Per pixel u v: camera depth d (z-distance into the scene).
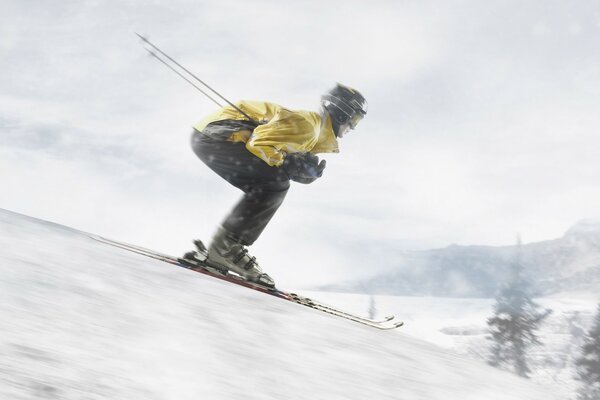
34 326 2.20
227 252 9.86
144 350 2.28
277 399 2.08
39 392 1.61
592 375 40.22
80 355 2.01
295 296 9.33
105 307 2.83
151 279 4.27
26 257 3.76
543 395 3.40
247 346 2.76
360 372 2.79
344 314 8.66
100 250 5.91
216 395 1.97
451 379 3.17
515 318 43.91
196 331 2.82
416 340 5.00
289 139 9.87
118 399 1.71
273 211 10.02
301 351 2.98
